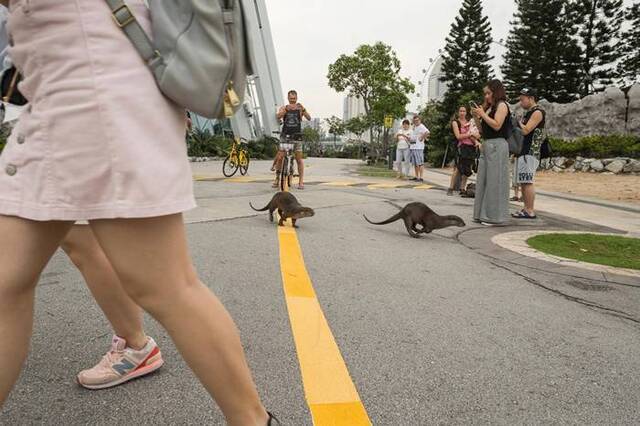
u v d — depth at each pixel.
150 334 2.62
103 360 2.12
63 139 1.26
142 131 1.28
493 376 2.38
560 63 44.16
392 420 1.96
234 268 3.98
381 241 5.51
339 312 3.14
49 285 3.29
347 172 18.23
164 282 1.34
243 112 32.91
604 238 6.24
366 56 39.12
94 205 1.28
